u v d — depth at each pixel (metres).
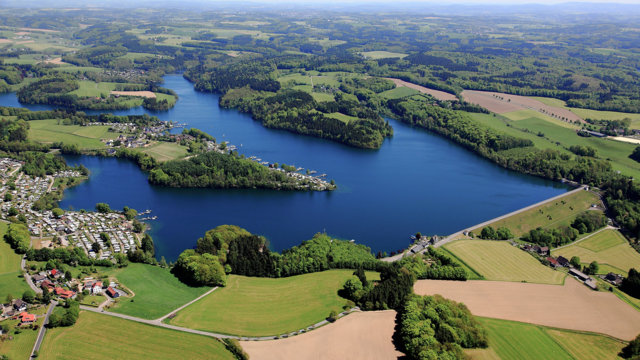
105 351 184.75
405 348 189.00
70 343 187.62
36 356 179.25
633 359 189.75
